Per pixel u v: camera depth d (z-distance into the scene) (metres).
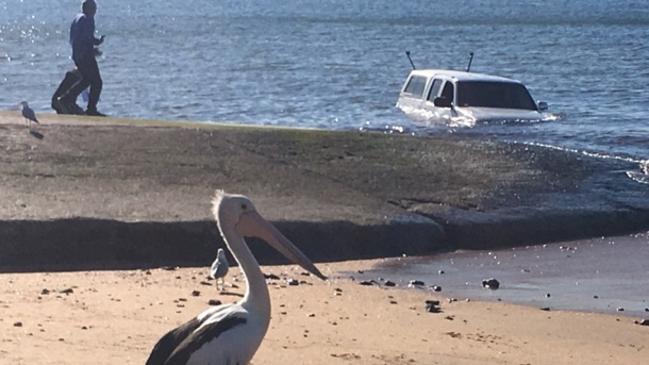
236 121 33.66
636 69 54.09
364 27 99.06
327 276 14.34
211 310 8.74
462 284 14.24
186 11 138.62
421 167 18.30
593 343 11.84
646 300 13.73
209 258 14.91
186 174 17.19
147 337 10.78
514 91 28.45
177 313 11.81
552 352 11.39
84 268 14.38
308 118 33.62
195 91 43.88
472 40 79.88
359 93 42.00
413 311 12.75
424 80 29.52
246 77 50.19
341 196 16.80
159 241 14.84
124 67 56.22
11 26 104.50
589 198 17.67
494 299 13.58
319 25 102.62
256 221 9.37
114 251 14.70
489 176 18.09
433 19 115.62
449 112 27.61
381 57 63.28
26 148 17.67
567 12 134.62
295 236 15.28
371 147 19.14
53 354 10.09
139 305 12.12
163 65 57.59
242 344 8.40
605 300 13.68
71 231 14.62
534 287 14.21
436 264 15.24
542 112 28.94
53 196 15.71
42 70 55.62
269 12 135.38
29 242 14.46
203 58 62.84
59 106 24.86
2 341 10.40
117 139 18.48
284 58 62.50
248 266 9.06
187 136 18.88
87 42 24.75
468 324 12.30
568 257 15.79
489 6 156.62
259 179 17.27
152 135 18.78
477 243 16.23
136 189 16.30
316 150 18.80
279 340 11.06
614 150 25.48
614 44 75.00
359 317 12.27
